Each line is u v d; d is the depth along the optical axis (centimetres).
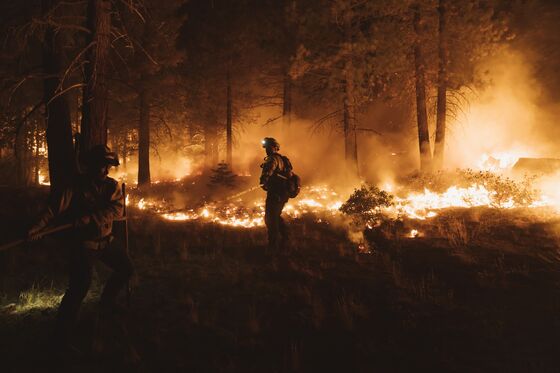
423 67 1587
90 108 902
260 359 419
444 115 1605
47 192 1572
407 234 884
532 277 588
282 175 841
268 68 2280
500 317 478
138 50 1798
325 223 1100
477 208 1077
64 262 759
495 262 658
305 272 671
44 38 1120
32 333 483
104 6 925
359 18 1630
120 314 502
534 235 792
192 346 450
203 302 571
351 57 1616
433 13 1538
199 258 795
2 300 584
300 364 407
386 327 473
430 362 397
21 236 426
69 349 440
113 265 476
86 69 916
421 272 649
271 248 836
